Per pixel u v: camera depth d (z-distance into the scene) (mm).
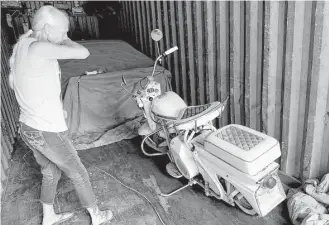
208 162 2219
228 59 3154
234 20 2859
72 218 2412
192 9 3527
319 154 2453
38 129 1885
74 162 2068
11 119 4219
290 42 2332
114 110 3840
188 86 4105
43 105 1871
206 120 2301
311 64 2232
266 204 2018
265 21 2438
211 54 3393
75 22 7305
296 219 2137
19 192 2814
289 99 2473
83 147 3518
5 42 5688
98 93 3707
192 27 3643
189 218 2330
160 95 2574
